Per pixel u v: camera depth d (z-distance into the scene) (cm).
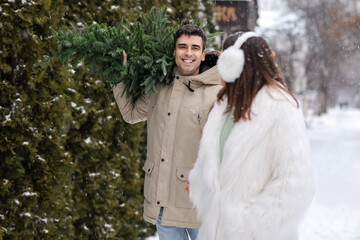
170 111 269
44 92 311
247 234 191
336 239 486
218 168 208
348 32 2116
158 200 267
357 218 571
